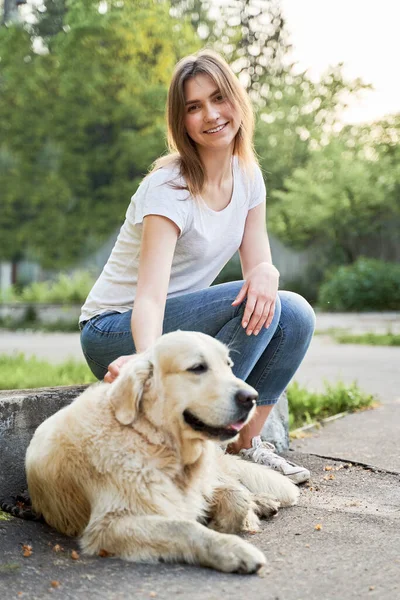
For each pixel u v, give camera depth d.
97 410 3.12
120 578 2.64
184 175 3.79
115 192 27.45
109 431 3.03
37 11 25.39
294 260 29.34
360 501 3.72
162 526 2.81
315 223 27.52
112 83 25.97
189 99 3.76
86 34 23.09
